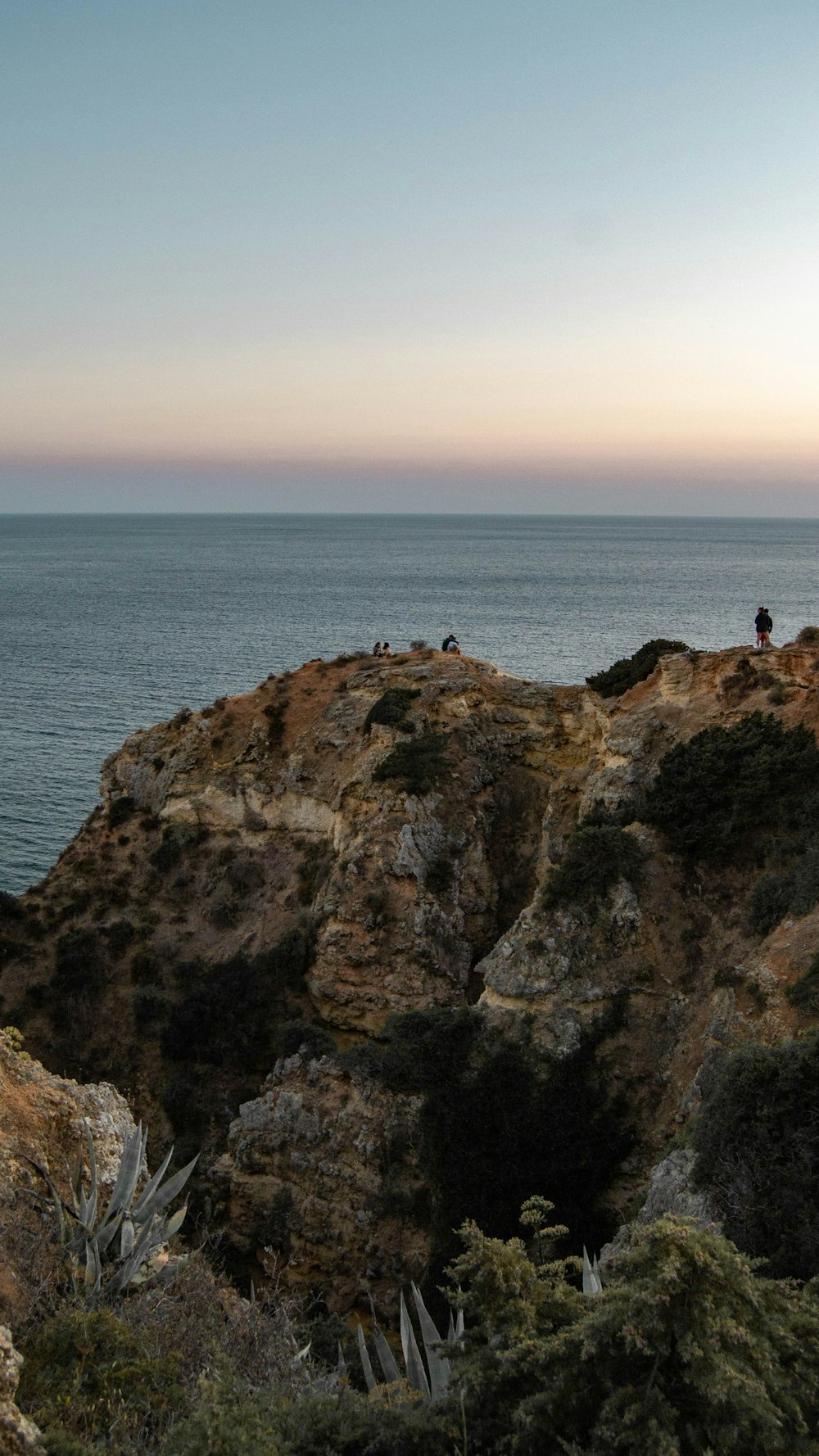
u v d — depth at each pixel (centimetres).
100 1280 1142
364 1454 879
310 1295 2406
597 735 3791
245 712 4462
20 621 15988
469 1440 866
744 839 2698
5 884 5450
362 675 4331
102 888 4088
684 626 14275
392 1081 2591
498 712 4038
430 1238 2366
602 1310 848
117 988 3656
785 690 3081
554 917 2720
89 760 7844
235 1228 2627
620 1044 2470
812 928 2189
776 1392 789
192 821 4231
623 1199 2280
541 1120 2400
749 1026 2072
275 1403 930
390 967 3222
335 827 3756
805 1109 1565
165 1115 3206
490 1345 906
